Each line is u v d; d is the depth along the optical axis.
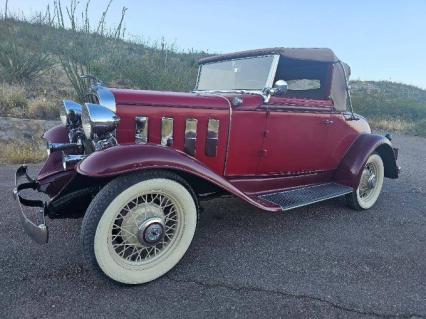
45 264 2.62
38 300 2.21
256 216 3.81
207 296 2.35
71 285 2.39
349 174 4.05
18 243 2.92
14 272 2.50
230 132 3.16
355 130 4.26
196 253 2.93
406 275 2.74
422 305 2.36
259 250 3.04
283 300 2.34
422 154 9.13
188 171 2.48
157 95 2.88
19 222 3.32
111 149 2.33
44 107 7.65
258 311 2.22
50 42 9.92
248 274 2.64
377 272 2.76
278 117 3.39
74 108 3.30
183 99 2.96
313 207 4.26
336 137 4.00
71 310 2.14
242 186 3.39
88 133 2.50
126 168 2.25
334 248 3.15
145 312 2.16
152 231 2.42
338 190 3.87
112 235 2.34
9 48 9.42
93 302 2.23
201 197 3.04
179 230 2.60
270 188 3.62
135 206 2.42
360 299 2.39
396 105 18.02
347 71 4.07
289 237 3.34
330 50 3.50
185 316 2.14
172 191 2.47
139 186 2.32
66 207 2.59
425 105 19.45
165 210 2.57
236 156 3.25
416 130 14.16
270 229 3.50
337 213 4.10
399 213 4.23
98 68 8.49
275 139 3.43
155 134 2.86
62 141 3.42
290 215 3.93
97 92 2.74
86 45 8.68
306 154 3.74
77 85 8.02
